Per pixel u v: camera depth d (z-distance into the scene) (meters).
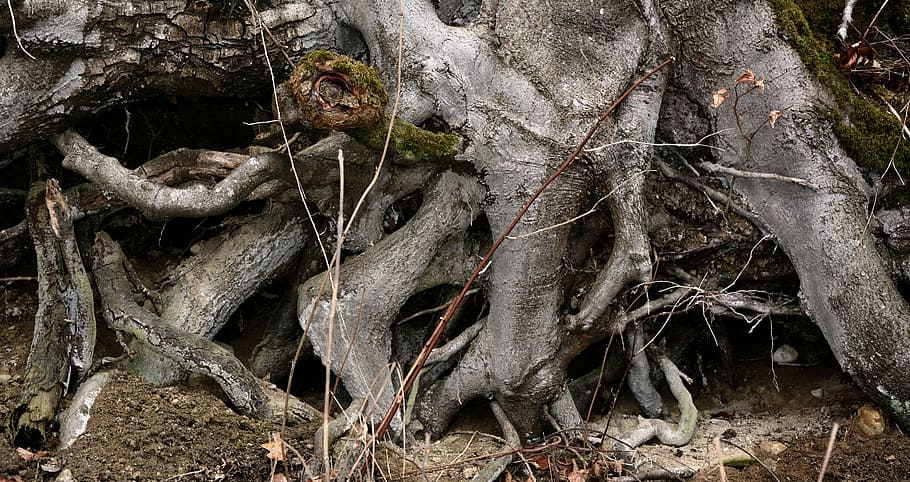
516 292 3.63
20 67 3.38
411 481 3.31
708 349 4.37
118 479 2.94
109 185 3.46
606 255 3.94
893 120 3.70
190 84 3.69
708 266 3.99
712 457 3.61
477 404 4.02
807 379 4.22
